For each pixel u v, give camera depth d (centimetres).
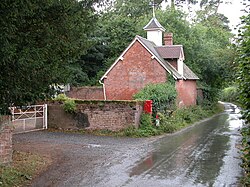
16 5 668
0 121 970
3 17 669
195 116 2936
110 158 1226
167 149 1434
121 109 1912
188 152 1361
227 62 3766
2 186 816
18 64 707
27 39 765
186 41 4000
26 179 907
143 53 2862
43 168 1041
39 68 775
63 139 1670
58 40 838
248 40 663
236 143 1598
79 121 1989
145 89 2372
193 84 3544
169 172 1016
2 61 682
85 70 3834
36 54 746
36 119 2003
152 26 3434
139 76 2877
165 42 3447
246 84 655
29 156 1182
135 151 1380
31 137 1703
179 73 3030
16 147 1383
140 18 4806
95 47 3769
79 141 1627
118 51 3928
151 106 2036
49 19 821
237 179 936
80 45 945
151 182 901
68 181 901
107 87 3003
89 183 885
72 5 826
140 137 1817
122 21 4044
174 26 4300
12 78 745
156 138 1791
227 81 4219
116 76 2969
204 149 1434
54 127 2033
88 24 930
